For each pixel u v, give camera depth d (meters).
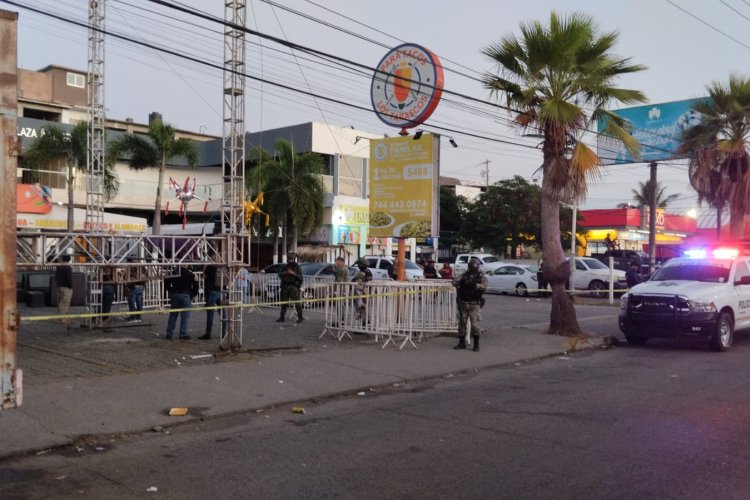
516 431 7.01
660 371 10.95
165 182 42.78
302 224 32.06
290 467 5.80
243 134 11.92
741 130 23.80
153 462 5.95
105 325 14.25
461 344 12.62
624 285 28.39
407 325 12.62
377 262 27.62
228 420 7.62
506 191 44.16
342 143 39.41
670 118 36.16
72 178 29.70
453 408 8.20
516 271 29.19
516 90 14.30
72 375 9.16
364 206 39.28
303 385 9.25
